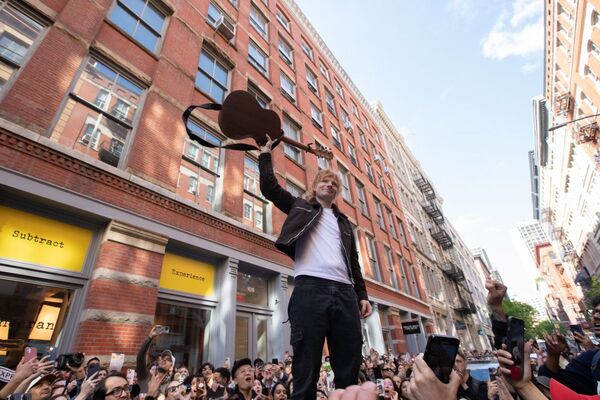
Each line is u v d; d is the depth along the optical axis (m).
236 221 8.92
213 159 9.48
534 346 7.13
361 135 25.34
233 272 8.27
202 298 7.64
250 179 10.71
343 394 0.68
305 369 1.44
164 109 8.24
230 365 7.03
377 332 14.02
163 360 4.39
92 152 6.52
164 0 9.75
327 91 22.22
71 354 4.46
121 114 7.37
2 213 5.02
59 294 5.35
